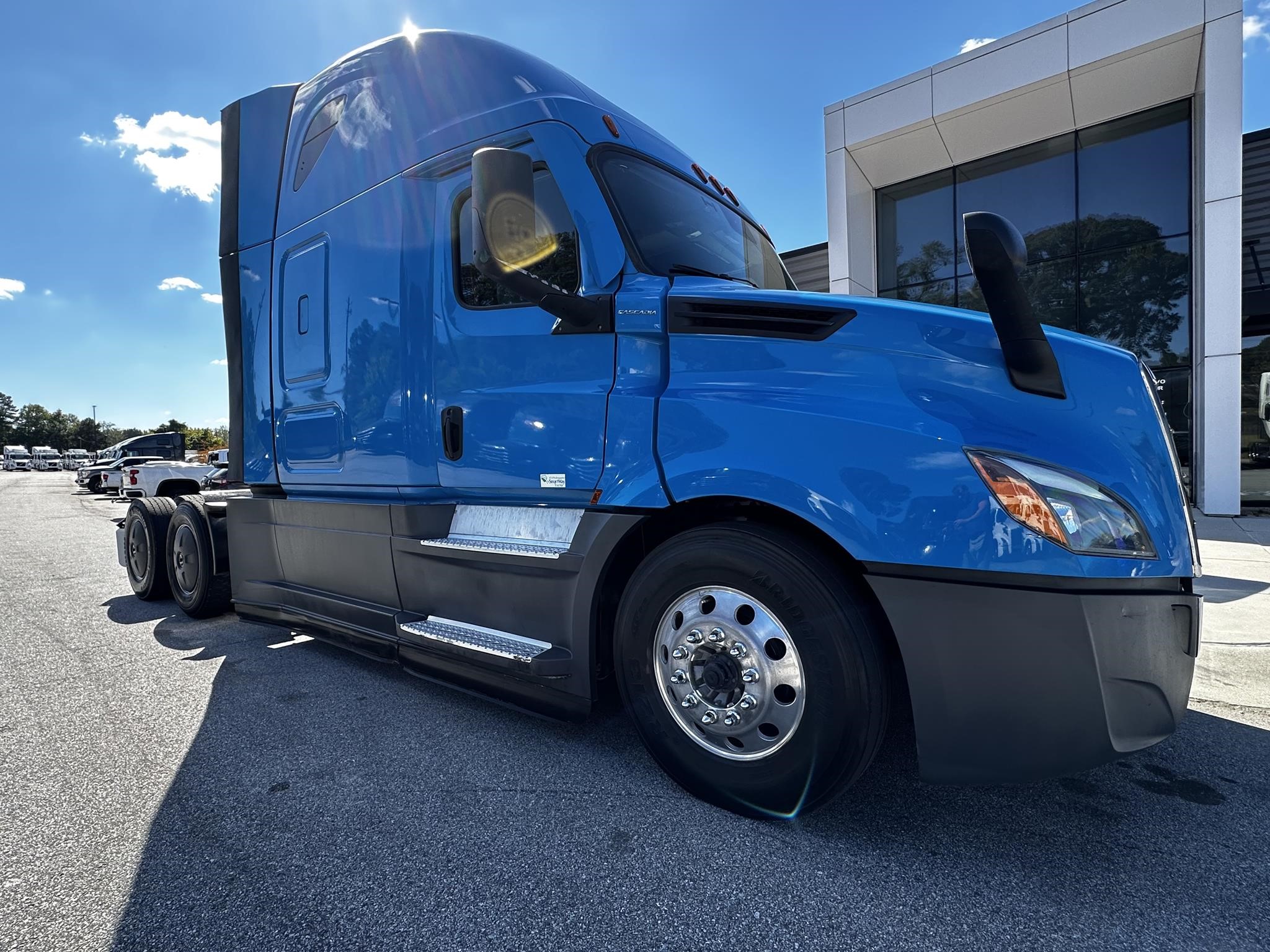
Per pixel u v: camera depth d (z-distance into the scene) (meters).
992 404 1.84
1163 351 10.93
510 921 1.64
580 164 2.51
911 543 1.78
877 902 1.70
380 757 2.55
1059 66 10.32
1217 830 2.03
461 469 2.76
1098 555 1.71
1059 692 1.69
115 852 1.94
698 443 2.11
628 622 2.27
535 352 2.55
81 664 3.74
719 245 2.98
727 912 1.67
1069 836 2.00
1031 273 11.95
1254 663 3.63
